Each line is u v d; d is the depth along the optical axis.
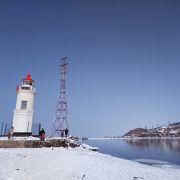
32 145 30.55
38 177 12.48
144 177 15.73
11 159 17.58
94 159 21.56
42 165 16.34
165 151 68.06
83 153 27.42
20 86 48.16
